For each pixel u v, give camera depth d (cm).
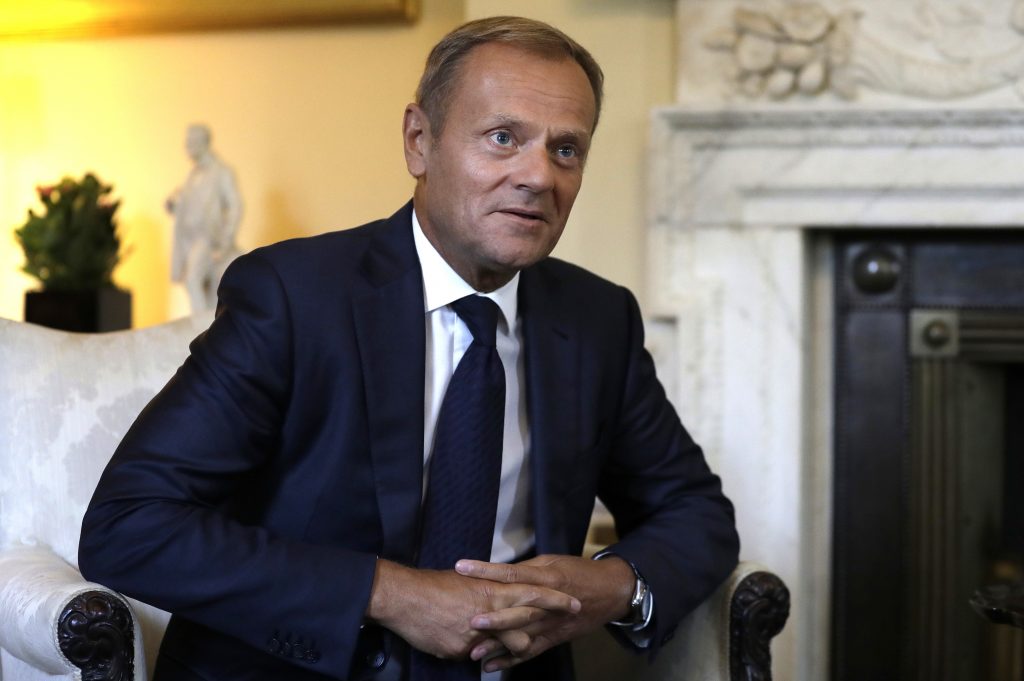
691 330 339
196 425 178
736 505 339
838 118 330
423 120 190
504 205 179
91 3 427
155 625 222
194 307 385
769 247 338
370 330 188
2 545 224
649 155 341
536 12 356
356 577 171
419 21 416
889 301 359
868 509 362
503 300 201
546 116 179
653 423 220
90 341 242
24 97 445
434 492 190
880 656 362
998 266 353
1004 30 323
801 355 338
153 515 170
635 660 216
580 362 209
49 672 181
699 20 338
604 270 351
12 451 229
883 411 361
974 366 359
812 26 330
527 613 174
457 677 179
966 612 359
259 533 174
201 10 421
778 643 337
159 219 436
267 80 427
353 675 179
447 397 193
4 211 446
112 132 439
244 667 181
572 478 204
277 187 425
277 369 182
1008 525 362
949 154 329
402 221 201
